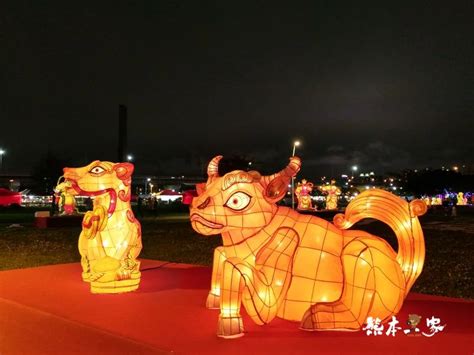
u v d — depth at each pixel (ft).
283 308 14.62
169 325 16.33
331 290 14.32
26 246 46.11
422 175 226.17
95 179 21.47
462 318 16.78
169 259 37.93
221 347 13.78
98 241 21.50
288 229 14.66
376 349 13.34
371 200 15.10
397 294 14.29
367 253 14.20
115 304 19.56
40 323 17.56
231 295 14.62
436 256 37.63
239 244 14.84
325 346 13.60
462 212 129.80
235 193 14.60
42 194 211.20
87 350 14.65
